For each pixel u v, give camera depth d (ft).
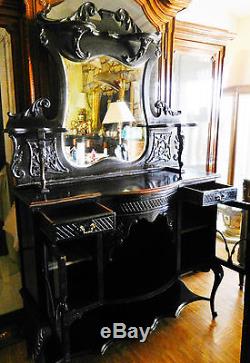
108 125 5.95
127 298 5.31
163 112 6.60
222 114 9.83
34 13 5.00
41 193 4.87
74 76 5.40
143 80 6.21
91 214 4.53
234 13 9.04
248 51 8.34
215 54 8.18
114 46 5.72
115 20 5.67
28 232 4.93
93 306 4.88
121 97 6.02
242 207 5.53
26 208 4.89
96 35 5.41
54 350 4.86
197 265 6.30
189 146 8.39
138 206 5.02
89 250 5.03
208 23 8.69
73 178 5.66
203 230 6.56
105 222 4.42
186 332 5.99
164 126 6.40
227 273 8.12
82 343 5.10
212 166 8.95
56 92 5.28
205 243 6.54
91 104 5.68
